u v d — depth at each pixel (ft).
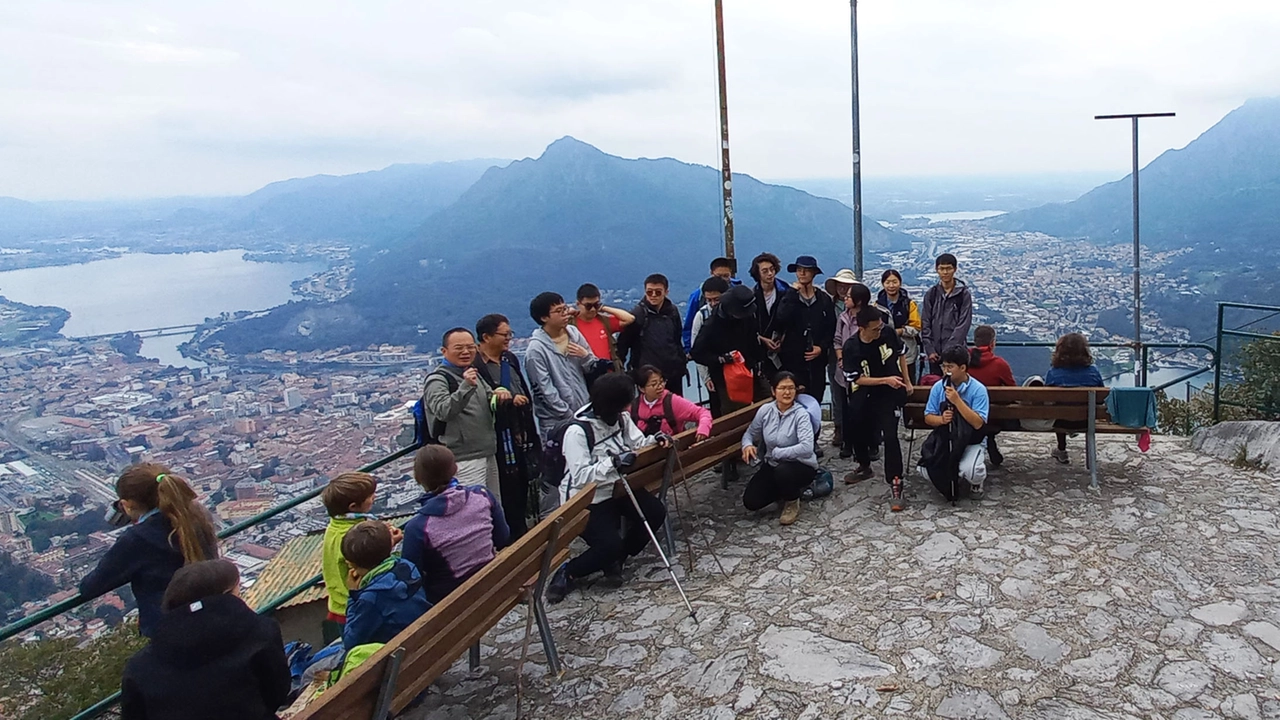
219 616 9.09
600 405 16.56
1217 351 26.89
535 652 14.92
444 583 13.71
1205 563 15.78
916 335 24.64
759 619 14.94
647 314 22.41
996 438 25.20
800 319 22.58
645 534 17.40
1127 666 12.47
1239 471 20.79
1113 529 17.60
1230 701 11.48
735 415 19.97
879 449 24.20
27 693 29.17
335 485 13.43
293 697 12.57
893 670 12.74
